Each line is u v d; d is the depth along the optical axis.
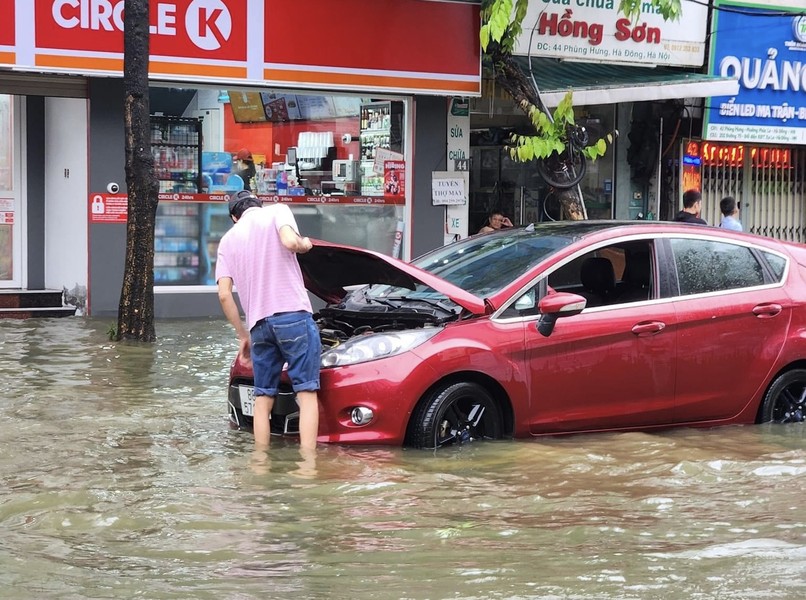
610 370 7.01
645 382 7.14
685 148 17.28
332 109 14.13
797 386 7.82
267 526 4.98
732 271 7.59
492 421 6.79
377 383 6.45
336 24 13.51
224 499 5.43
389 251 14.59
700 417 7.41
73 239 13.16
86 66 12.33
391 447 6.50
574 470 6.15
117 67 12.46
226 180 13.63
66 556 4.52
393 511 5.28
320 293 7.77
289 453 6.39
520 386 6.75
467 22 14.19
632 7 14.18
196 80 12.93
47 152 13.67
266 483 5.74
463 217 14.96
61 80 12.58
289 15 13.26
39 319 12.69
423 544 4.74
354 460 6.23
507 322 6.80
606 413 7.05
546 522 5.13
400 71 13.91
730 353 7.41
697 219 12.57
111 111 12.77
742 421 7.57
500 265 7.28
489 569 4.38
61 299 13.40
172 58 12.77
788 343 7.61
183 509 5.23
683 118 17.19
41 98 13.66
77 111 12.94
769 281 7.68
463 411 6.72
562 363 6.88
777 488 5.87
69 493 5.47
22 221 13.67
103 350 10.45
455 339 6.60
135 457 6.29
